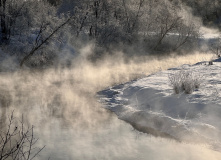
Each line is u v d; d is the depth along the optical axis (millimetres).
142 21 39188
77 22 32625
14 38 26609
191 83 11562
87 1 34219
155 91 12352
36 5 26562
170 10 40438
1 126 9344
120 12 39656
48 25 24000
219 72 15445
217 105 9508
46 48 24703
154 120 9828
